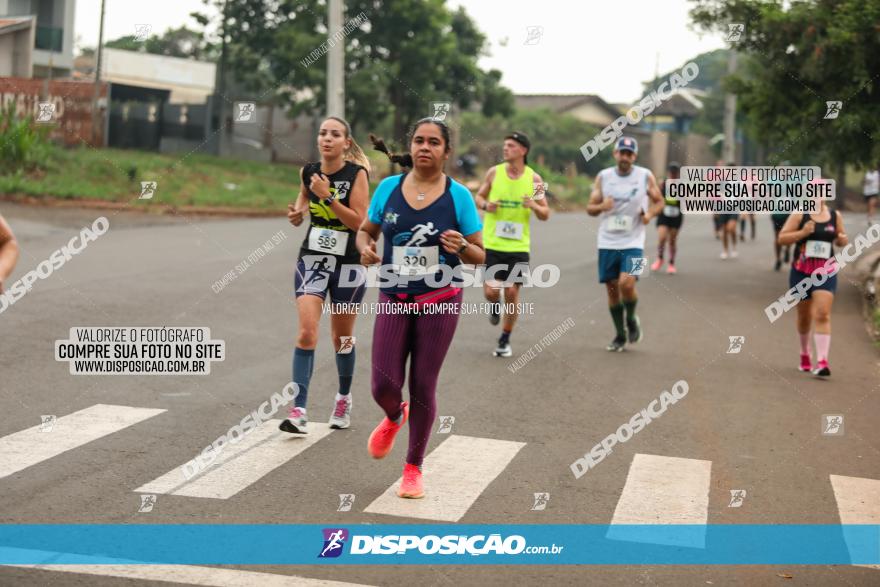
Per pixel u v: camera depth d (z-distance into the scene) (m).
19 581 4.10
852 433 7.11
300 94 36.19
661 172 34.22
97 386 7.57
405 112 31.86
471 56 34.12
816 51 13.45
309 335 6.46
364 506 5.25
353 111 30.52
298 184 29.58
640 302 13.36
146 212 21.25
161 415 6.88
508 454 6.32
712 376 8.85
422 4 29.67
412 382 5.46
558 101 51.22
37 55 30.55
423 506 5.30
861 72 13.40
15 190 20.47
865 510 5.48
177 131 33.72
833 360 9.77
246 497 5.31
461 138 41.03
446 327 5.41
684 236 25.16
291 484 5.56
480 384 8.23
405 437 6.70
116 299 11.20
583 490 5.66
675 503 5.49
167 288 12.16
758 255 20.30
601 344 10.24
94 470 5.64
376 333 5.50
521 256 9.31
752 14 13.96
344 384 6.74
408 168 5.88
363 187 6.52
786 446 6.73
